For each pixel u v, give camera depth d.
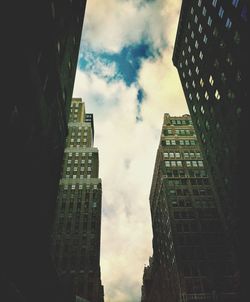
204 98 67.94
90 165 124.12
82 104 164.00
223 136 59.41
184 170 108.75
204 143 72.00
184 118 125.12
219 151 62.31
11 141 23.64
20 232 26.19
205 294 79.69
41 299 33.88
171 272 94.50
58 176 42.62
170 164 110.75
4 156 22.52
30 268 29.23
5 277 22.19
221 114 59.19
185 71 81.69
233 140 54.59
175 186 104.62
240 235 53.03
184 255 87.38
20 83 24.19
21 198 26.34
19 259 26.30
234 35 51.34
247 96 48.09
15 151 24.52
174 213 96.94
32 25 26.16
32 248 29.30
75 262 93.88
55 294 39.91
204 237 91.25
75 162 125.06
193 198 100.88
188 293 80.06
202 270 84.31
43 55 30.23
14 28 22.06
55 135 38.84
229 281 82.31
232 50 52.44
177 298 84.50
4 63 21.25
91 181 114.50
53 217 40.12
